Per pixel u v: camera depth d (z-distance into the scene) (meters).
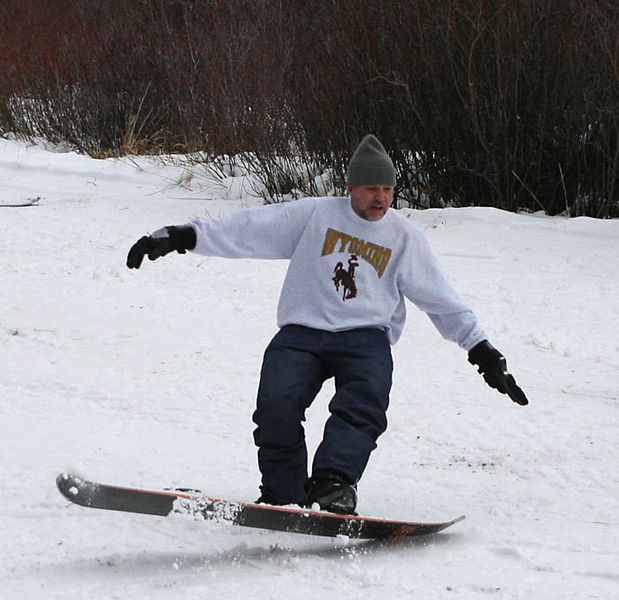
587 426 12.14
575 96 23.33
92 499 7.87
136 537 9.17
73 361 14.61
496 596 7.87
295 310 9.06
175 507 8.03
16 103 35.78
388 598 7.84
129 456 11.29
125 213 24.27
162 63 33.19
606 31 22.81
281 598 7.86
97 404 13.02
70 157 31.17
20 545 8.98
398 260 9.05
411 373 14.14
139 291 18.03
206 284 18.45
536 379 13.86
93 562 8.64
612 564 8.50
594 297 17.36
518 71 23.39
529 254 20.11
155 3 33.78
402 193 25.39
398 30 24.48
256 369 14.33
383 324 9.12
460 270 19.17
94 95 34.41
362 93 25.03
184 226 8.90
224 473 10.85
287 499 9.04
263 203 26.00
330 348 9.00
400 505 10.04
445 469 11.01
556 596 7.84
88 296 17.73
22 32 36.16
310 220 9.02
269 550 8.87
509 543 9.00
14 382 13.74
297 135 26.70
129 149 32.38
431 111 24.41
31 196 26.53
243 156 27.75
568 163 23.62
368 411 8.87
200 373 14.14
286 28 28.80
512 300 17.23
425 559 8.65
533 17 23.56
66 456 11.23
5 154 31.77
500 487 10.48
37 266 19.47
